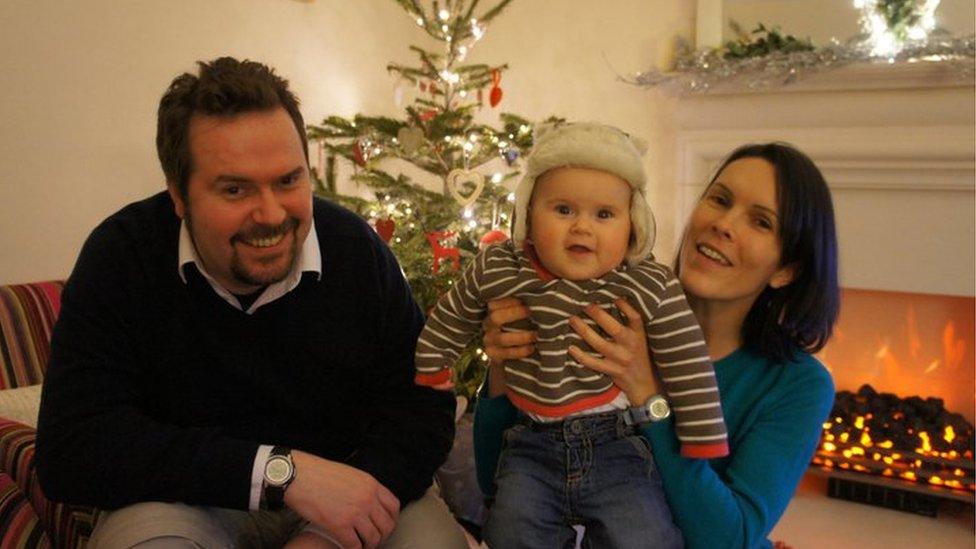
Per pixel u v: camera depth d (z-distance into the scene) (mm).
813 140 2789
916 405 2895
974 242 2637
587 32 3332
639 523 1152
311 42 3162
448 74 2734
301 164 1221
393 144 2625
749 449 1273
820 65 2662
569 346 1174
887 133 2668
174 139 1179
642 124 3252
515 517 1190
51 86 2256
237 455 1177
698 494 1167
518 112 3529
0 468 1404
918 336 2982
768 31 2910
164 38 2568
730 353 1379
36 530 1298
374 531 1226
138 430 1190
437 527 1347
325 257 1374
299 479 1188
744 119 2926
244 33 2854
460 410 2369
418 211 2619
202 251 1238
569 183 1144
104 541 1151
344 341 1371
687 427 1157
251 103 1159
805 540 2598
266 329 1325
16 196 2199
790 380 1312
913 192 2697
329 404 1394
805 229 1275
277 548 1371
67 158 2322
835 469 2881
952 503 2838
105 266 1267
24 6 2170
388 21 3592
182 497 1172
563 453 1183
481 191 2527
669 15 3152
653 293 1164
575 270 1154
